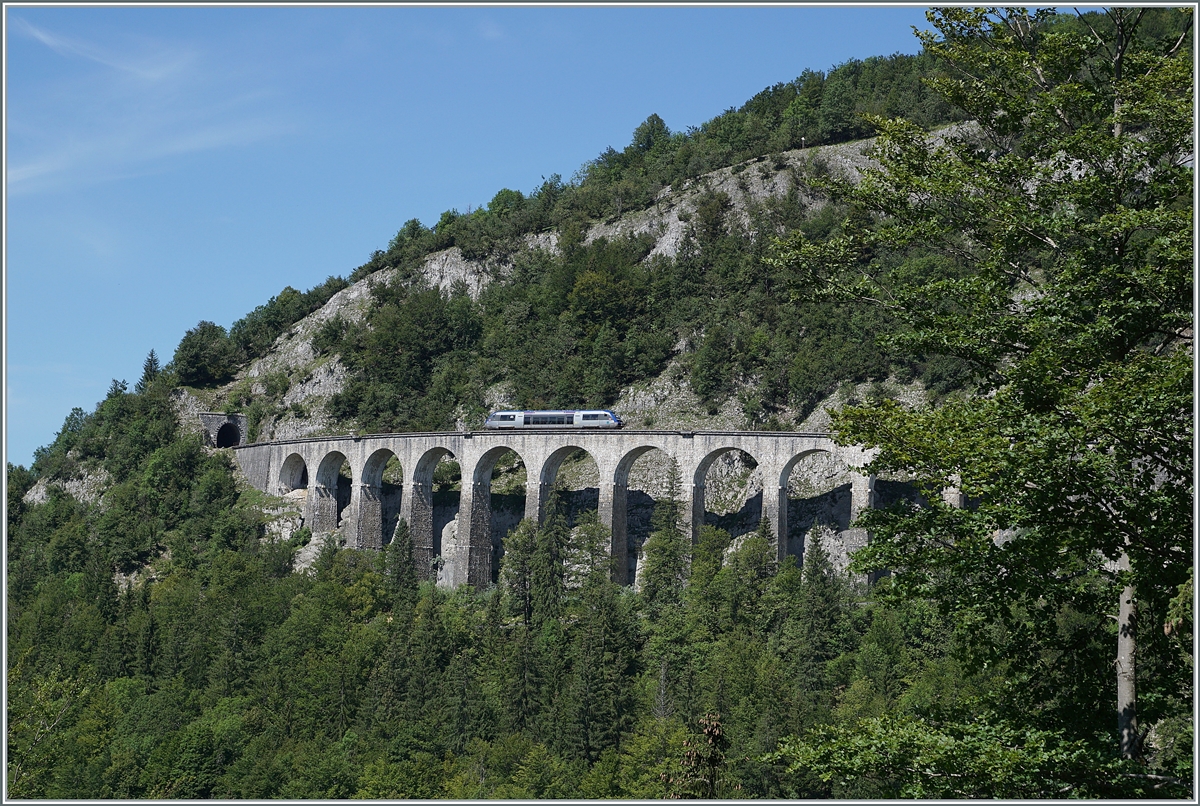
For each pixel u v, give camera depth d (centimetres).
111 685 13200
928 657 10938
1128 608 4300
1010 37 5200
